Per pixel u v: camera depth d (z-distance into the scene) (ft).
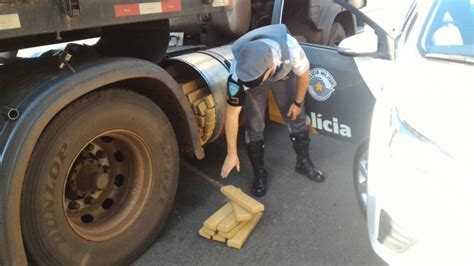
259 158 10.08
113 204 7.88
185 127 8.40
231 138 8.22
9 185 5.61
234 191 9.23
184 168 11.46
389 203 5.92
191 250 8.28
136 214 7.79
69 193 7.22
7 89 6.28
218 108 9.56
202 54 10.08
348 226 8.73
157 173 7.99
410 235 5.59
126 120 7.18
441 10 7.61
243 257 8.00
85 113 6.52
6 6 5.12
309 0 10.85
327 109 9.76
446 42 7.21
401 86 6.78
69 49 6.92
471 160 5.05
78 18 5.94
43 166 6.10
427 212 5.34
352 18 12.03
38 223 6.20
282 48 7.99
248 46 7.66
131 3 6.63
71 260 6.81
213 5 8.21
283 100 9.75
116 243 7.49
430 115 5.77
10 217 5.70
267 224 8.94
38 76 6.40
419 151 5.57
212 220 8.61
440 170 5.25
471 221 4.91
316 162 11.46
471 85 6.03
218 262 7.91
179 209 9.66
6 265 5.87
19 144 5.66
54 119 6.18
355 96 9.12
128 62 6.95
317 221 8.95
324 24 11.25
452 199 5.09
